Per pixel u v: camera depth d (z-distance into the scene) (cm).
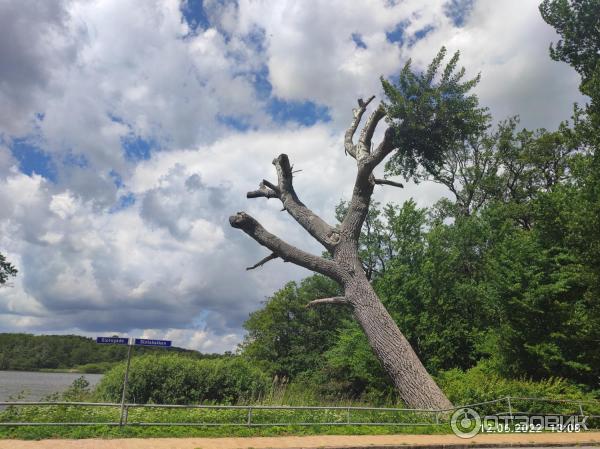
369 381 2819
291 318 4600
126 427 1191
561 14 2167
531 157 3816
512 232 3134
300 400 2027
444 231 3356
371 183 2173
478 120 2188
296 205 2262
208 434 1226
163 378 1856
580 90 1958
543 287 2147
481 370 2331
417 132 2075
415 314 2845
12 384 2845
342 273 2075
